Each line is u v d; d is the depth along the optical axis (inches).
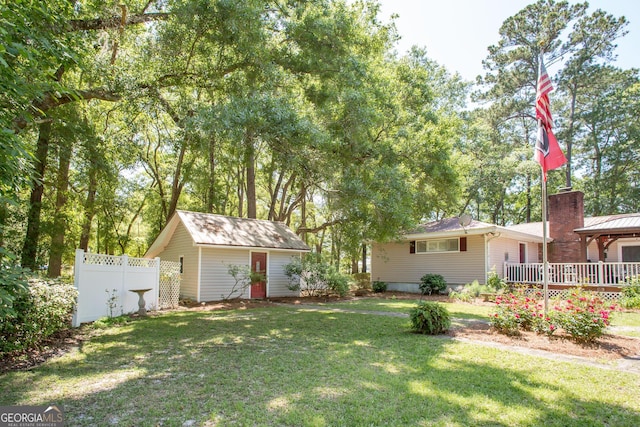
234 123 348.5
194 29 376.2
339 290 660.1
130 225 984.3
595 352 247.0
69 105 449.4
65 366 219.8
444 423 139.9
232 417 145.5
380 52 631.8
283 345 273.4
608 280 577.6
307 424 138.7
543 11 1107.3
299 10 442.3
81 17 403.5
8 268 179.9
